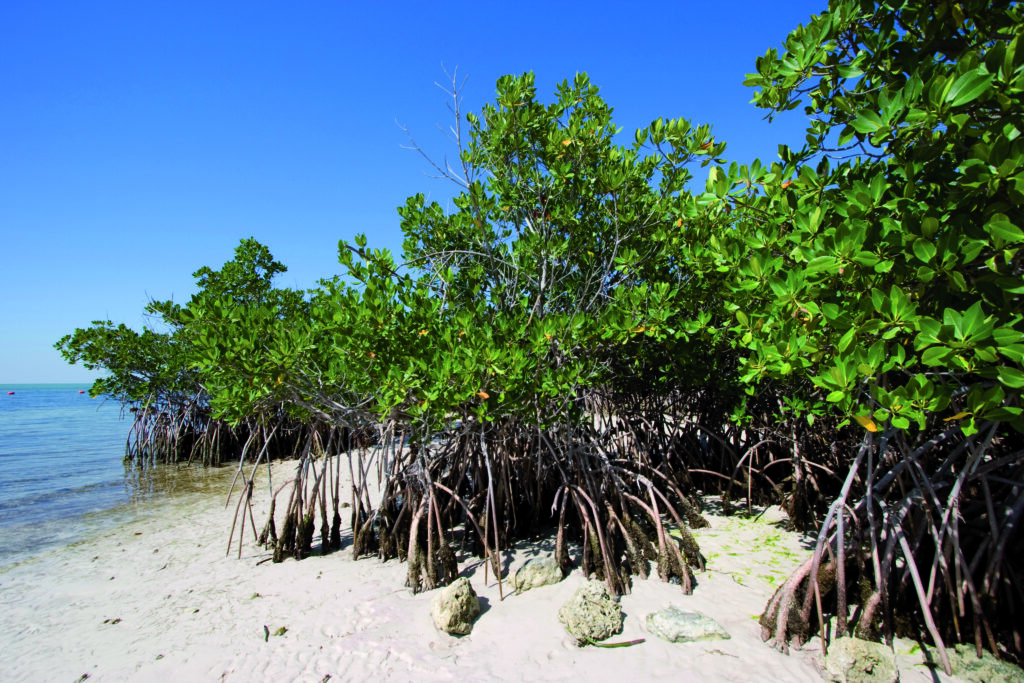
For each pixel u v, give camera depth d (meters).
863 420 3.72
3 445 24.97
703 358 8.36
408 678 4.59
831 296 4.21
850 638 4.44
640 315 6.59
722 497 8.77
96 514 11.29
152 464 18.86
